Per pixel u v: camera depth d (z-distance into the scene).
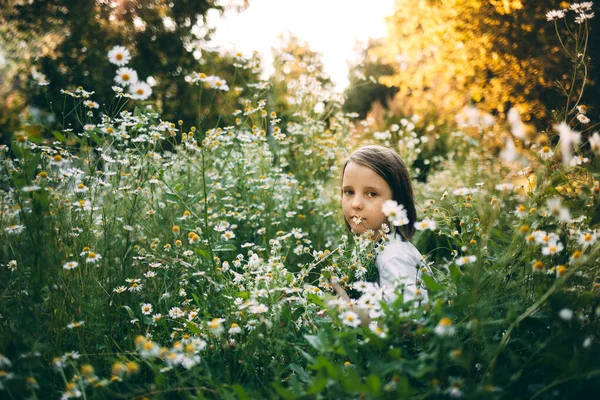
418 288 1.59
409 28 5.80
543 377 1.47
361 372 1.34
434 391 1.31
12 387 1.34
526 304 1.62
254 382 1.59
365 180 2.16
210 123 5.98
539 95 3.84
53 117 2.31
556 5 3.70
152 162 2.36
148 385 1.48
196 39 6.77
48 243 1.65
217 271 1.92
